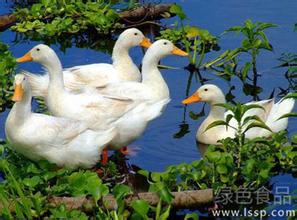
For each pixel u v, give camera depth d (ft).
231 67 52.80
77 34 60.29
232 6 62.18
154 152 41.91
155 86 44.21
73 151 37.60
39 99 48.19
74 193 35.22
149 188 36.88
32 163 37.32
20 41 58.65
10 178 34.63
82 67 47.83
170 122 45.27
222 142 39.60
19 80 37.22
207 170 37.19
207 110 46.98
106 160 39.83
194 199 36.01
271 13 60.39
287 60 53.06
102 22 59.82
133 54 55.72
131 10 61.87
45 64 42.65
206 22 59.41
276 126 42.55
